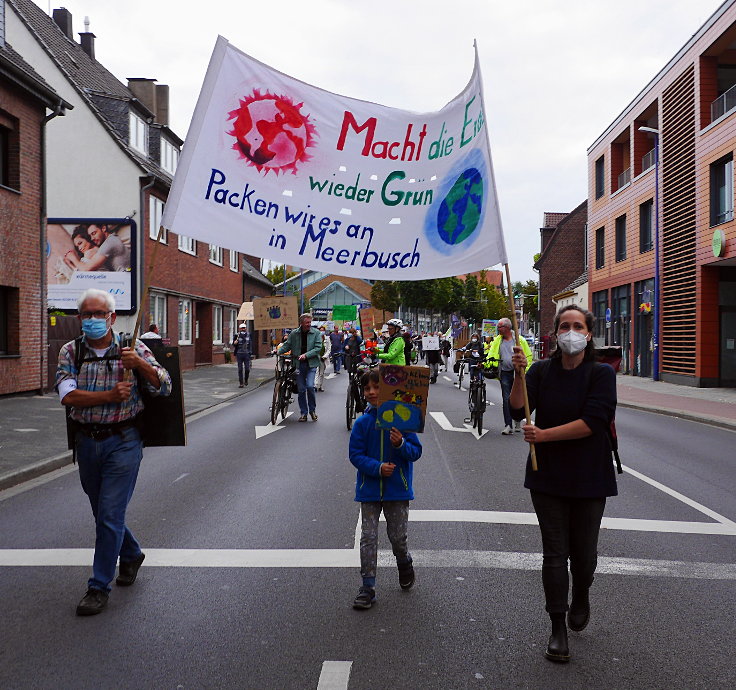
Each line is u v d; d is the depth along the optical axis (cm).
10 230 1605
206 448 1032
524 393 387
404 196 516
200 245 3194
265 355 4825
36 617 412
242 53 493
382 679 339
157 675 342
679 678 343
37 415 1304
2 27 1653
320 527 605
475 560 519
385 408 437
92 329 428
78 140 2405
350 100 508
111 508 432
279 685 332
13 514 649
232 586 464
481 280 9925
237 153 492
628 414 1631
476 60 502
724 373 2384
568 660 360
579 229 5806
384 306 6688
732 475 869
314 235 507
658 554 543
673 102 2638
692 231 2456
